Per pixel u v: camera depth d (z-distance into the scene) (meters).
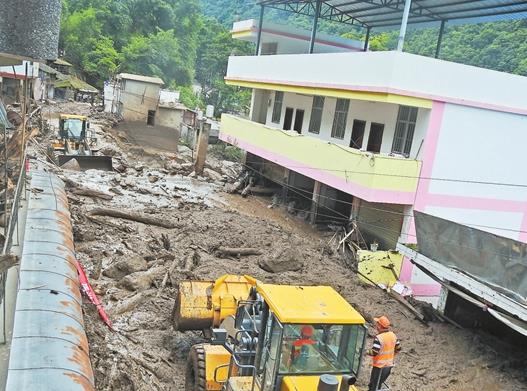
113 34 73.44
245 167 34.22
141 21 76.19
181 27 78.38
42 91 54.22
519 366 13.77
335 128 25.59
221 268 18.09
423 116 19.88
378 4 27.50
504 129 20.95
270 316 8.25
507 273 13.69
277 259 19.09
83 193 24.64
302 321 7.82
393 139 21.47
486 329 16.45
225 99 74.31
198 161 35.38
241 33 36.34
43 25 4.20
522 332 12.85
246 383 8.73
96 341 11.87
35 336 6.78
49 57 4.31
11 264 6.15
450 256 15.61
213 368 9.76
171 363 12.04
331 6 30.30
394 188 19.64
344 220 26.25
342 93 22.00
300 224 26.66
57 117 48.41
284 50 35.81
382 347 9.28
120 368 11.12
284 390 7.91
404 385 12.38
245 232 22.64
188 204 26.86
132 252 18.11
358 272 19.06
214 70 79.75
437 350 14.29
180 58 75.19
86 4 74.25
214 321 12.16
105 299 14.35
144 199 26.78
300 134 27.23
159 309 14.43
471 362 13.62
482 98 20.31
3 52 4.09
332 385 6.93
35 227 10.66
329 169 22.50
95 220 20.58
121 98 49.38
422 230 16.58
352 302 16.61
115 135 45.91
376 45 47.94
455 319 16.34
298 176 29.61
